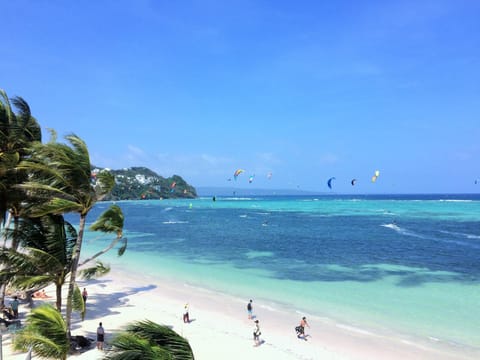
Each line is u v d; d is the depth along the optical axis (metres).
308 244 49.19
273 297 25.58
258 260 39.00
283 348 17.09
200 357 15.98
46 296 24.17
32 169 13.57
